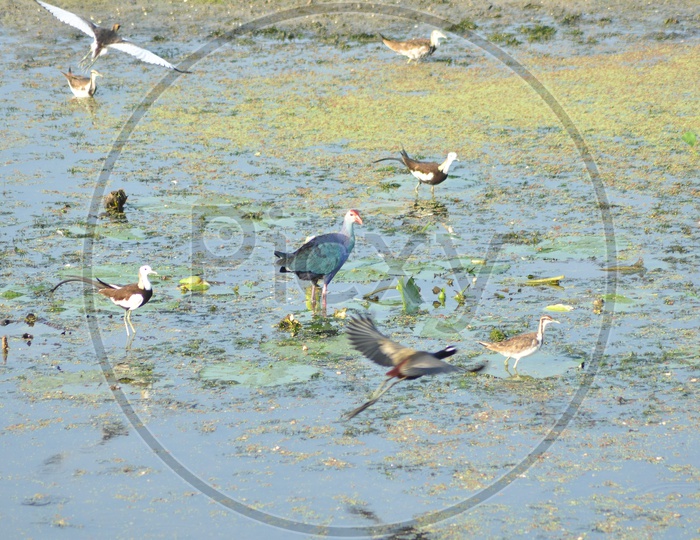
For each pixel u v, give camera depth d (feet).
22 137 81.76
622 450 38.55
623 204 66.49
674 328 48.88
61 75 99.30
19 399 43.37
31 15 118.62
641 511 34.73
